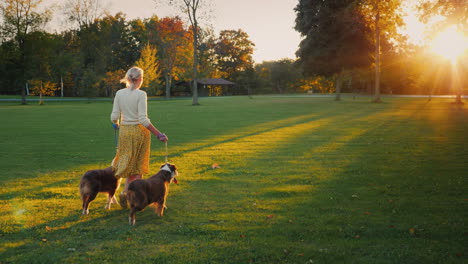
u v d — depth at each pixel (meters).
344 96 60.19
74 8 69.00
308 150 10.63
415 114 23.39
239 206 5.45
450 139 12.37
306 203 5.55
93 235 4.35
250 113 26.53
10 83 50.12
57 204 5.57
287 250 3.88
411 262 3.59
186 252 3.86
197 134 14.75
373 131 14.98
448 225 4.55
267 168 8.20
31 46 49.31
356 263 3.59
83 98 65.88
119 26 82.62
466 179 6.92
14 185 6.73
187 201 5.73
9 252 3.87
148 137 5.43
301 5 45.88
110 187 5.29
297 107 33.06
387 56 68.12
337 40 43.59
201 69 76.69
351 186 6.54
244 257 3.73
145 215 5.10
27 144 12.20
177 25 69.38
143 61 67.88
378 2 38.31
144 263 3.62
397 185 6.56
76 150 10.98
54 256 3.78
